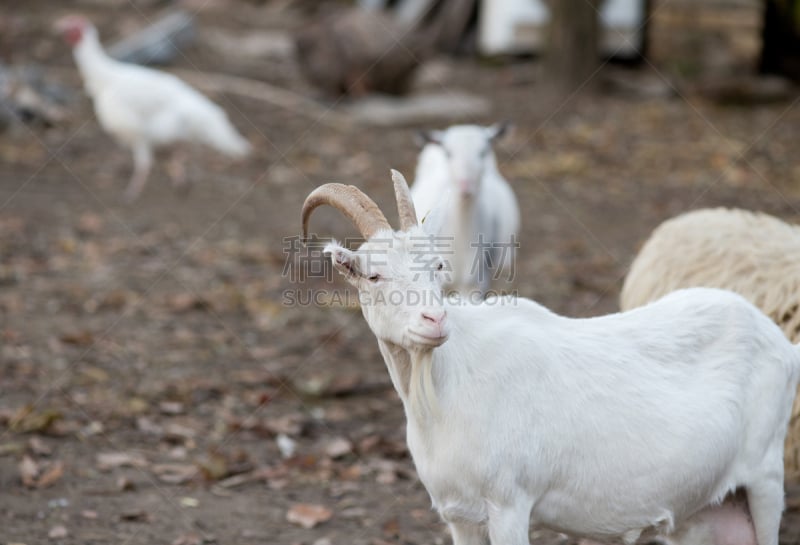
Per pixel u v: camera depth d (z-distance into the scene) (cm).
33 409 755
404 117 1889
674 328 464
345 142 1744
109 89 1420
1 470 659
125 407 774
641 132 1842
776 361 461
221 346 919
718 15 2372
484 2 2488
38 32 2380
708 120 1942
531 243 1241
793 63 2250
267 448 726
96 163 1565
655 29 2383
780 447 463
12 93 1730
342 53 1950
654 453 440
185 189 1463
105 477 661
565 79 2123
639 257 673
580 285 1080
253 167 1587
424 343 408
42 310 980
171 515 612
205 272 1123
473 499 437
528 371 443
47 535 573
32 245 1177
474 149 895
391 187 1475
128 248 1191
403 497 657
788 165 1628
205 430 748
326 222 1327
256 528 601
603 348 456
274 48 2392
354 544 585
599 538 460
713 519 472
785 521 610
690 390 450
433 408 425
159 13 2778
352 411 798
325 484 672
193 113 1445
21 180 1442
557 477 442
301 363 888
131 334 934
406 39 1988
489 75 2306
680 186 1508
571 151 1714
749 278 611
